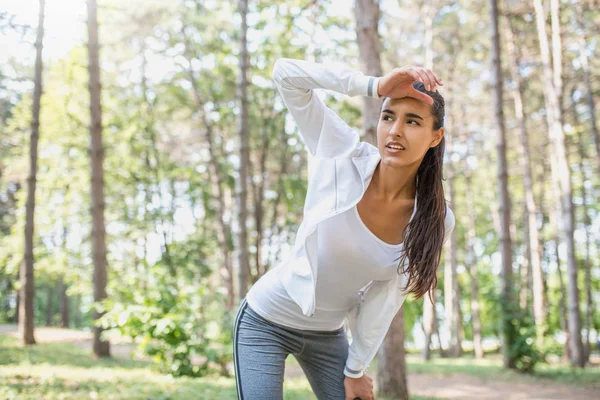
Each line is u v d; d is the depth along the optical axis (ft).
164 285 30.19
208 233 72.79
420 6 54.90
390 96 5.95
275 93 62.69
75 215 62.13
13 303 106.42
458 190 82.89
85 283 67.92
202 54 58.08
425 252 6.51
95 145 35.53
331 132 6.62
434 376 35.70
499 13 43.57
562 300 59.31
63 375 25.49
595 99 48.65
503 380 34.09
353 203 6.35
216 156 65.36
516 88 50.01
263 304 7.06
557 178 50.67
